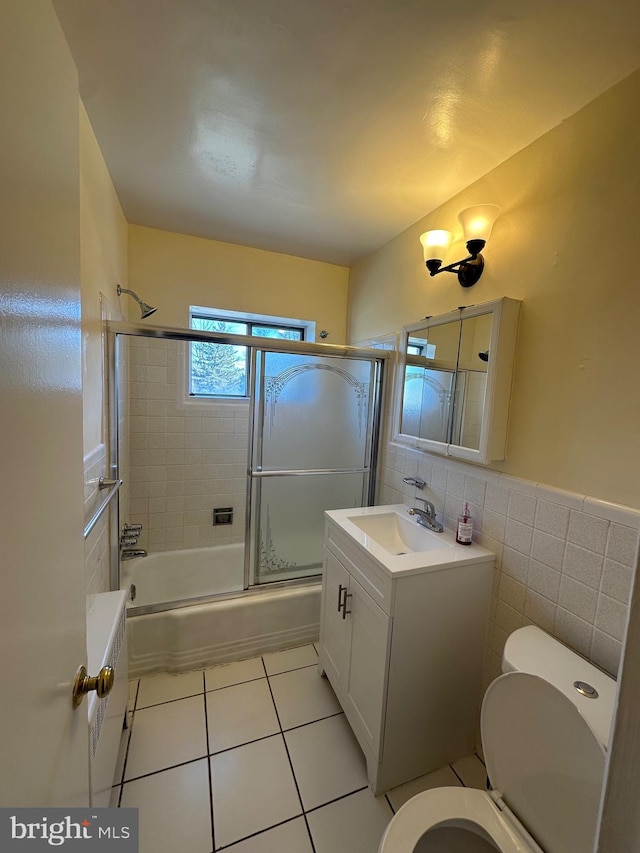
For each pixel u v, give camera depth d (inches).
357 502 91.8
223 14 34.8
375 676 50.5
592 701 34.4
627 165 38.6
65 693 23.0
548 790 33.3
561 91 41.1
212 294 91.9
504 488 52.9
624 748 14.6
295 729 58.9
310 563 89.0
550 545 46.4
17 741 16.5
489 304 52.1
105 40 37.6
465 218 54.2
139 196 70.8
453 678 53.2
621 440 39.4
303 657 75.6
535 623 48.2
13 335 16.3
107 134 53.2
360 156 55.8
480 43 36.3
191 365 98.5
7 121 15.6
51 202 20.9
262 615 75.5
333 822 46.3
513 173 52.7
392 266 84.5
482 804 37.4
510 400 52.1
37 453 19.1
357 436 89.6
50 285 20.7
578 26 33.8
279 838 44.4
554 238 46.4
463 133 49.3
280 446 83.1
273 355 80.1
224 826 45.3
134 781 49.9
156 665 69.6
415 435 71.2
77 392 26.0
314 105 45.9
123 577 84.1
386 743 49.7
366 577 53.8
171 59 40.0
